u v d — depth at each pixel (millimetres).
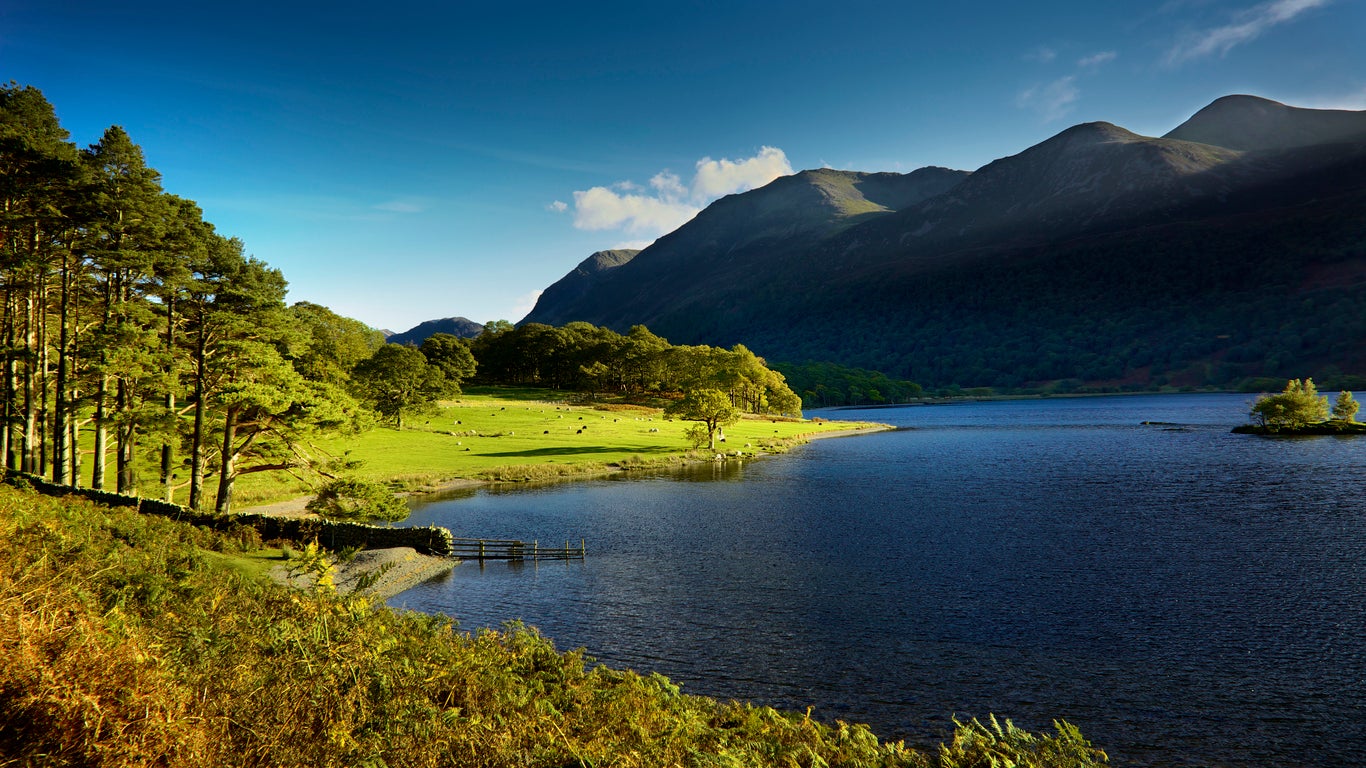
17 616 8922
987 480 72438
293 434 41031
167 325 41312
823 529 48656
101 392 39312
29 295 39094
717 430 118375
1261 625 27953
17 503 18859
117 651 8961
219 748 8289
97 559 14773
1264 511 51156
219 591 15500
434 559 40188
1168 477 70812
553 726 12461
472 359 176500
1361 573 34594
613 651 26500
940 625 28875
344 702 10453
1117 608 30438
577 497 64625
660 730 14219
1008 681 23531
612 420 129375
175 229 40094
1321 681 22953
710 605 32000
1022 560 38875
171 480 45031
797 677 24031
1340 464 75938
